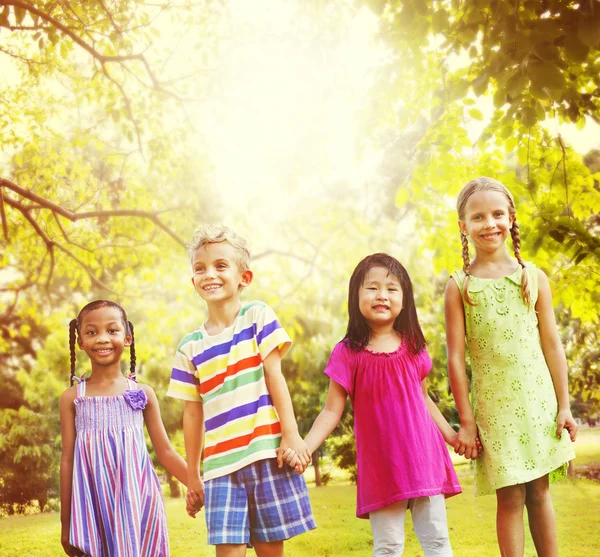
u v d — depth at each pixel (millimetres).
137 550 2500
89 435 2594
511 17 3123
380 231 9727
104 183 9352
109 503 2525
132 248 9508
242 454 2385
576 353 10070
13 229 8875
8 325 11555
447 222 5234
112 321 2688
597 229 6707
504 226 2668
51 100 8438
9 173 9031
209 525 2357
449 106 4703
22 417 10984
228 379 2484
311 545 6320
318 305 9547
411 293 2621
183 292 9961
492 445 2566
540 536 2559
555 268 5312
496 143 4762
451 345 2709
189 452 2611
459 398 2648
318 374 10133
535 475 2496
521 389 2578
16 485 10922
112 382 2703
